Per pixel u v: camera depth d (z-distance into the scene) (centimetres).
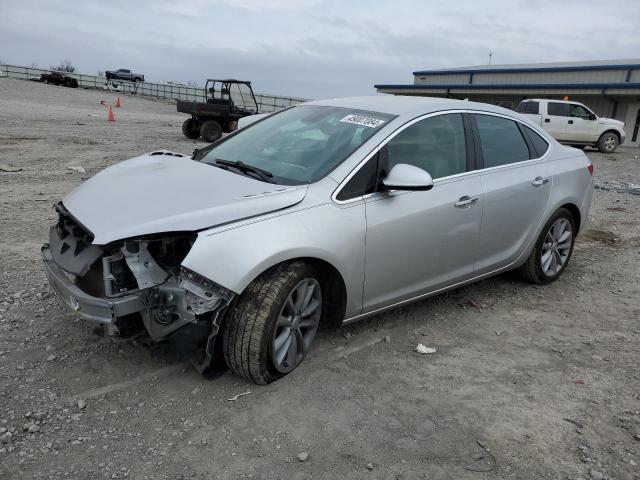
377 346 397
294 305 338
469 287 524
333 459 278
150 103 4331
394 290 394
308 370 358
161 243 315
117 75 5812
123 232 297
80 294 308
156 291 303
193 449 281
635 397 345
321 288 367
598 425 315
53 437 284
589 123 2183
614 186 1216
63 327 396
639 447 297
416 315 454
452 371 368
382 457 281
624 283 555
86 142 1520
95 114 2730
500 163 466
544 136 524
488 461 281
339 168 363
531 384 356
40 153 1269
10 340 376
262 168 385
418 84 4266
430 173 407
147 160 427
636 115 2886
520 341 418
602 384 359
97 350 366
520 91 3331
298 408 318
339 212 348
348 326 425
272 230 318
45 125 1939
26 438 282
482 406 329
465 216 422
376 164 374
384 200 372
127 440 285
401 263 387
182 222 305
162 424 299
